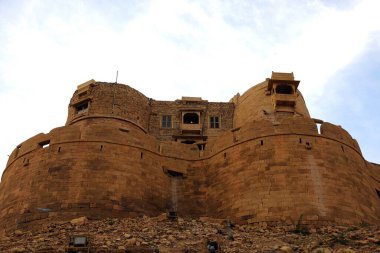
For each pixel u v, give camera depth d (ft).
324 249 70.03
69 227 88.74
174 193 113.91
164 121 151.53
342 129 114.62
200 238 77.61
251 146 109.60
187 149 120.67
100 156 108.06
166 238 76.79
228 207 104.32
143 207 105.50
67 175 104.58
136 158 111.14
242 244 75.61
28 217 100.17
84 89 144.66
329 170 103.04
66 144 110.01
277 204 97.91
